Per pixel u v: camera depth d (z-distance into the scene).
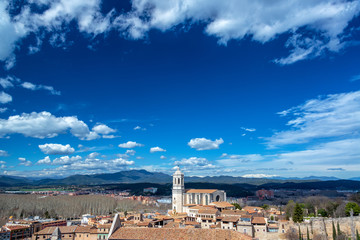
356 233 130.75
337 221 153.88
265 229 164.38
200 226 185.25
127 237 96.75
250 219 166.25
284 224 170.62
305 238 155.12
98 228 186.12
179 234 94.75
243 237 90.31
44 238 191.25
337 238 135.88
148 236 95.75
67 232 188.12
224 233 93.12
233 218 172.50
